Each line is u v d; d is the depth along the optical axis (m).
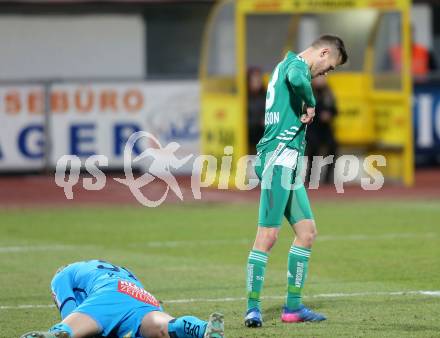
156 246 44.47
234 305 31.33
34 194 64.94
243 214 55.44
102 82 71.38
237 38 63.41
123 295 23.69
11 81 70.44
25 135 70.94
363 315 29.38
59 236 47.91
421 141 74.50
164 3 81.31
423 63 80.62
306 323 28.42
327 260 39.91
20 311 30.64
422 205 58.38
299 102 28.31
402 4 64.94
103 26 81.88
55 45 81.25
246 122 64.31
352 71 70.94
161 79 71.81
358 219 52.56
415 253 41.47
